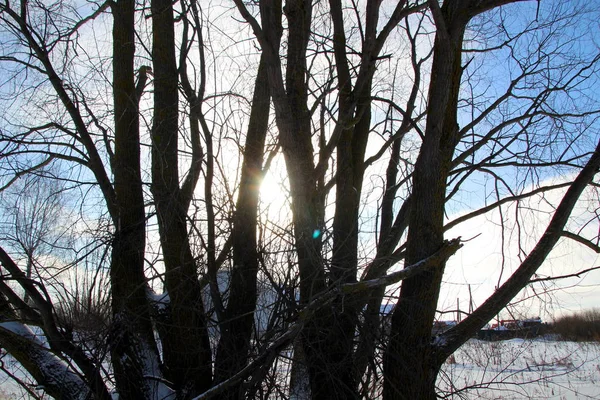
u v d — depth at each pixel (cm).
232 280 595
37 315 580
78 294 553
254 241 597
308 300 486
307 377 520
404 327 479
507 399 777
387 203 746
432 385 483
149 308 599
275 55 481
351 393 489
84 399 558
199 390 591
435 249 492
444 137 504
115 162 637
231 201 580
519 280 502
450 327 548
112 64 670
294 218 518
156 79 650
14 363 666
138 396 569
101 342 530
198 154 605
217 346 586
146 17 601
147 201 605
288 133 511
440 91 487
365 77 552
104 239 577
